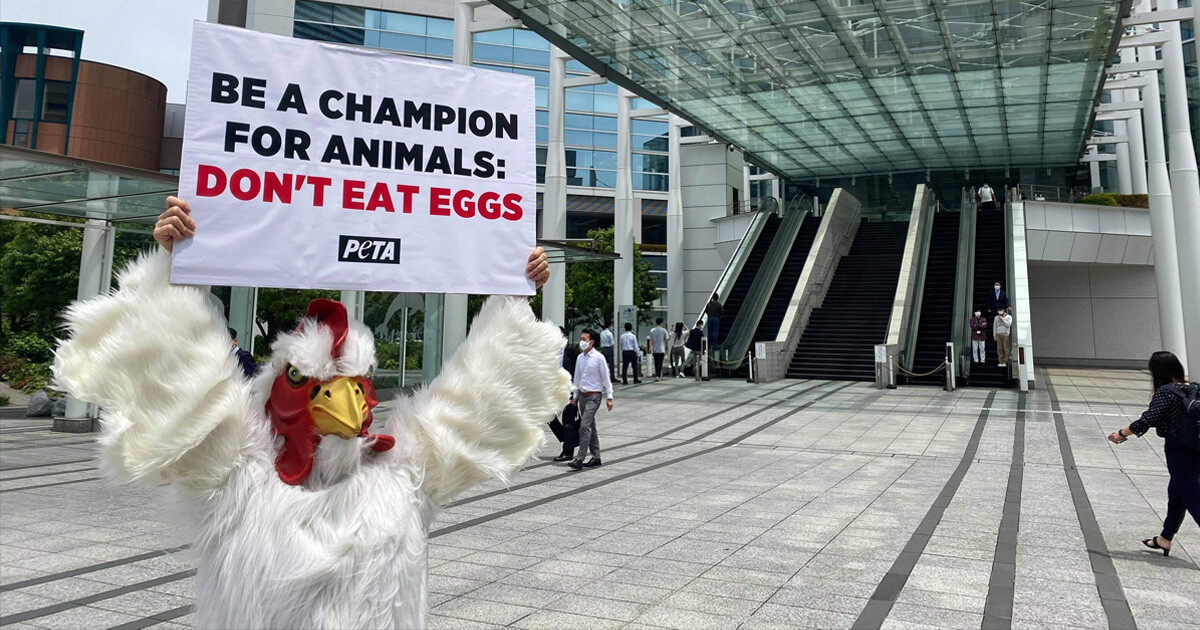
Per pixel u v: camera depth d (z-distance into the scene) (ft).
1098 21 45.73
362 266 6.86
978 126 73.56
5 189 27.73
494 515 19.35
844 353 59.16
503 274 7.39
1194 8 44.34
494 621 11.89
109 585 13.62
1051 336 80.18
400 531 5.63
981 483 23.62
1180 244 48.16
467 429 6.42
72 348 5.28
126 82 113.80
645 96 64.18
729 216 92.02
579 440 27.25
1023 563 15.05
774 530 17.78
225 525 5.41
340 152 6.89
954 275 62.80
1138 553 15.83
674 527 18.08
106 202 30.63
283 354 5.60
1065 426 35.45
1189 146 48.55
